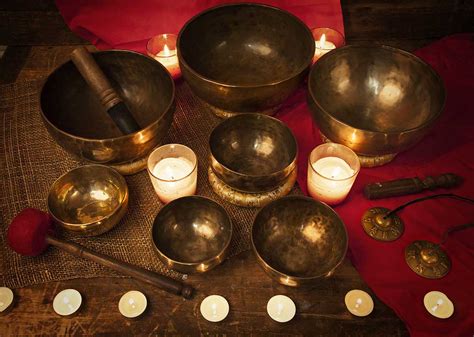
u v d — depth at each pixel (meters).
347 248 0.91
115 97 1.04
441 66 1.39
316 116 1.07
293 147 1.05
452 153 1.18
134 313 0.90
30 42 1.46
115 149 0.98
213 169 1.04
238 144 1.14
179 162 1.11
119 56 1.15
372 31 1.50
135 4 1.35
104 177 1.07
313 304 0.94
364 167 1.16
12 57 1.41
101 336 0.89
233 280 0.96
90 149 0.97
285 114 1.28
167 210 0.99
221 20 1.26
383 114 1.21
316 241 1.01
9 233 0.93
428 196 1.08
